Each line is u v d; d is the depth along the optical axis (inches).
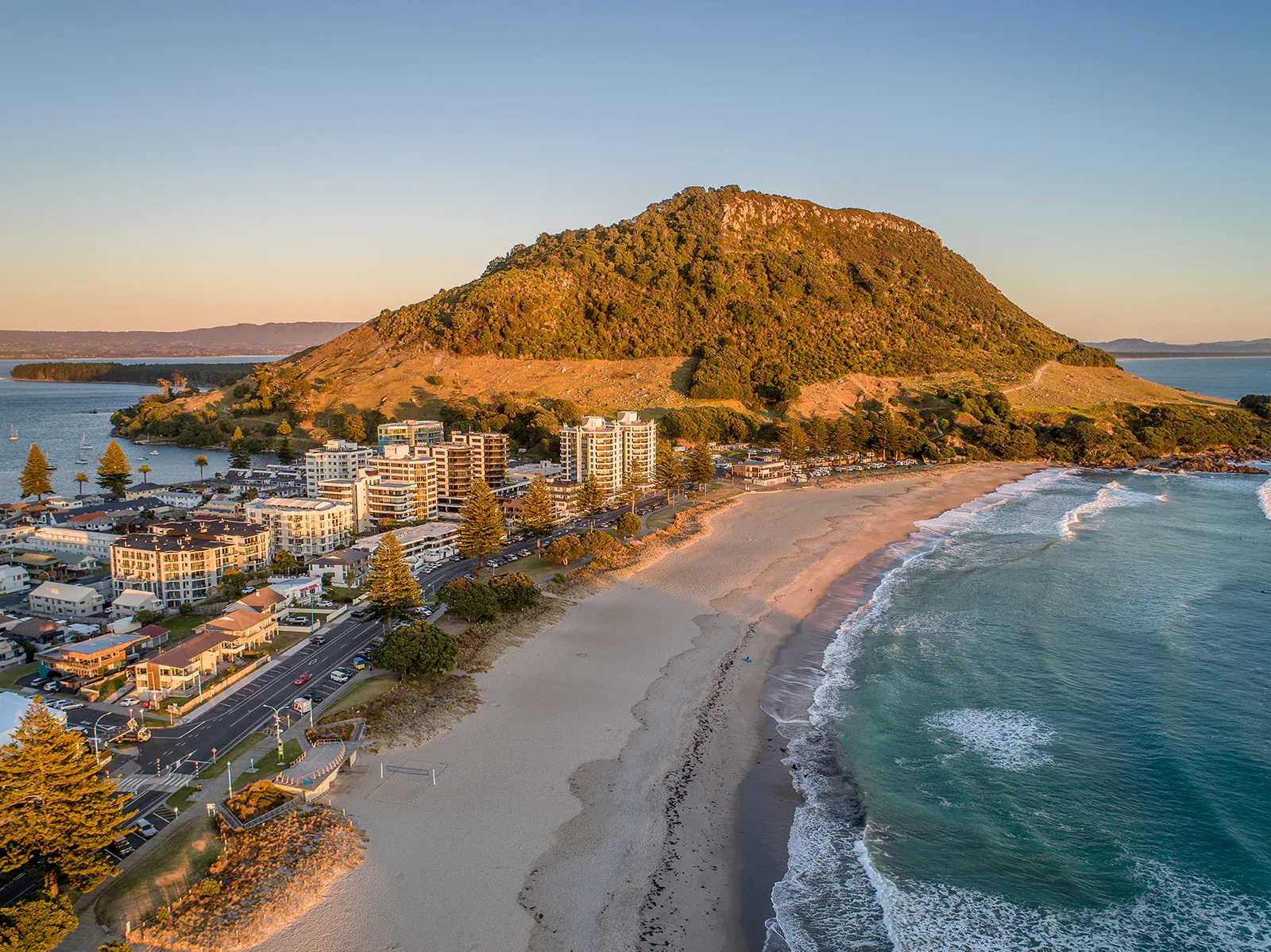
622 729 3196.4
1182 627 4133.9
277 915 2135.8
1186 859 2362.2
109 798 2453.2
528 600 4429.1
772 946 2076.8
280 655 3875.5
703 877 2342.5
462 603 4180.6
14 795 2151.8
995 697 3393.2
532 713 3312.0
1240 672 3597.4
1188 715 3201.3
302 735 3088.1
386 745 3016.7
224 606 4480.8
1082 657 3789.4
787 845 2484.0
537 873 2338.8
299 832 2456.9
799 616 4446.4
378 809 2632.9
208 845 2425.0
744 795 2753.4
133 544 4741.6
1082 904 2196.1
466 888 2271.2
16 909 1942.7
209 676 3595.0
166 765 2871.6
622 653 3944.4
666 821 2605.8
